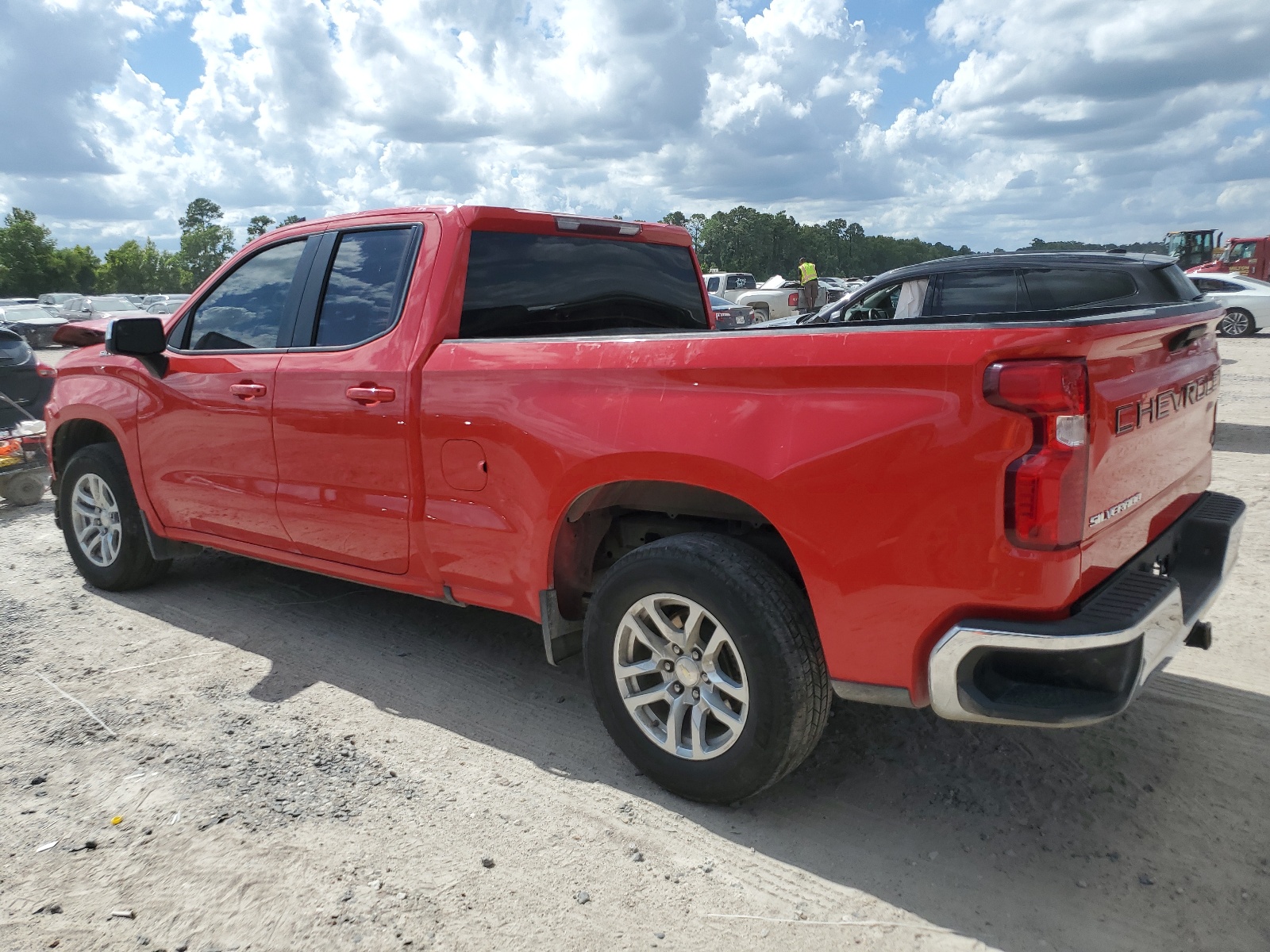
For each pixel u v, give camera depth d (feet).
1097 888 7.85
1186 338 8.82
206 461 13.64
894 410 7.44
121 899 7.84
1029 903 7.70
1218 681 11.62
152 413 14.29
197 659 13.08
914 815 9.04
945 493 7.24
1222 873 7.97
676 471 8.66
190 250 451.53
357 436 11.51
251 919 7.57
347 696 11.89
